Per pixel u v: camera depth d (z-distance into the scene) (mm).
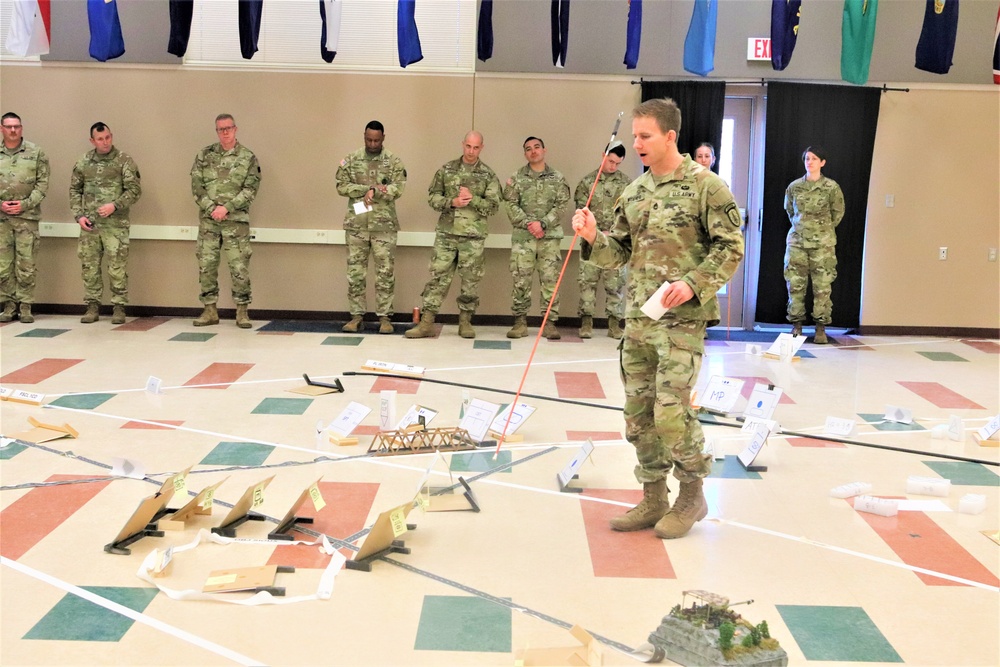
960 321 9016
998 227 8891
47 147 8867
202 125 8797
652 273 3488
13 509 3785
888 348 8297
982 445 5023
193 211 8883
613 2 8570
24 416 5234
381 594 3072
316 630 2816
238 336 8047
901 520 3863
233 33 8688
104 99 8781
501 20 8625
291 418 5297
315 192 8875
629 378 3613
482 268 8297
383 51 8703
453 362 7086
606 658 2672
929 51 7387
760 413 5395
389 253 8359
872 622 2928
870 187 8844
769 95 8617
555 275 8273
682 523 3615
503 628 2852
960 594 3143
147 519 3521
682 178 3455
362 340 7996
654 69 8648
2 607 2928
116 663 2602
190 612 2918
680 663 2645
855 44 7555
